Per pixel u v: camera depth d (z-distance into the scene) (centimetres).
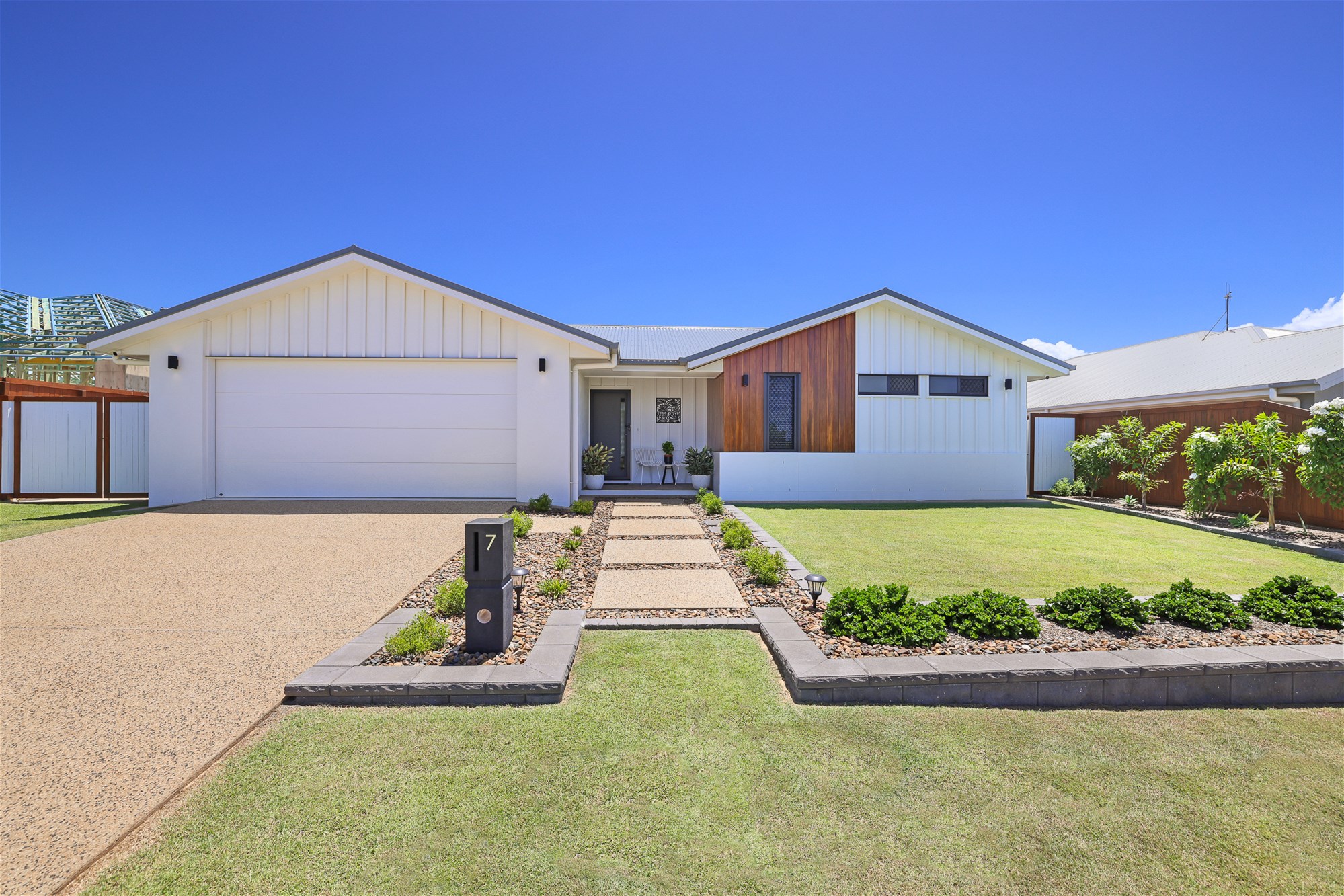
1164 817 228
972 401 1226
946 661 340
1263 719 318
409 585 512
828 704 317
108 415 1100
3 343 1922
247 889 181
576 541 686
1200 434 927
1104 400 1504
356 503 951
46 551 622
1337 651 358
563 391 998
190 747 258
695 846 206
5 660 349
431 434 997
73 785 229
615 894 183
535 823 216
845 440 1198
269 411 980
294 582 518
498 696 312
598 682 338
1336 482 760
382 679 316
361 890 182
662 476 1429
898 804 232
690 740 277
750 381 1179
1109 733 297
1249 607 440
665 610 458
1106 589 420
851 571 595
